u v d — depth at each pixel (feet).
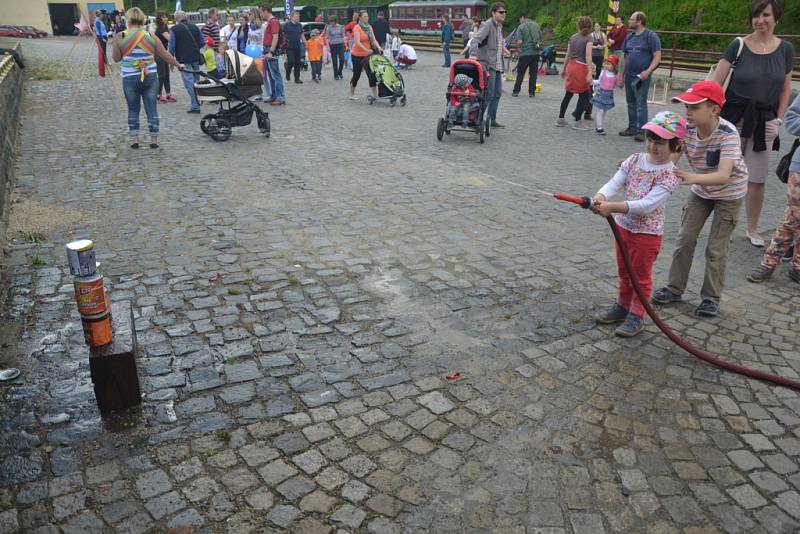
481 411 11.34
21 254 17.69
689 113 13.87
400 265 17.51
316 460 10.08
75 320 14.30
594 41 55.77
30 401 11.44
